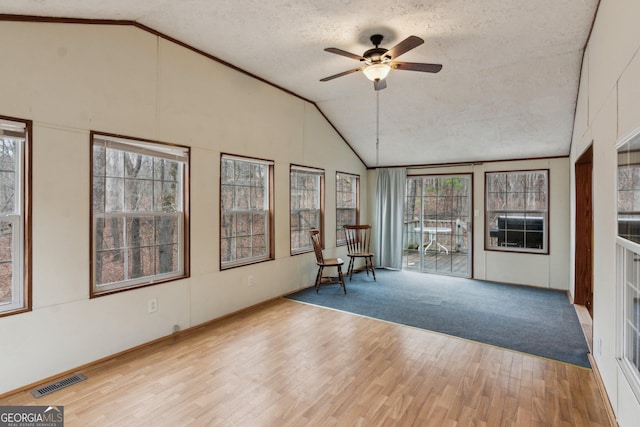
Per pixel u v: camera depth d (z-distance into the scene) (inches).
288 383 99.0
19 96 93.4
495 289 208.1
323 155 221.6
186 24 118.5
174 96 132.3
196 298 142.2
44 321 99.0
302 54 142.9
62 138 101.9
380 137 230.2
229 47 137.1
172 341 128.8
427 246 256.7
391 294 195.2
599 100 100.9
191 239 139.9
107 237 116.3
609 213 89.2
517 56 138.5
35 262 97.0
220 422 81.4
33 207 96.3
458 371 106.8
